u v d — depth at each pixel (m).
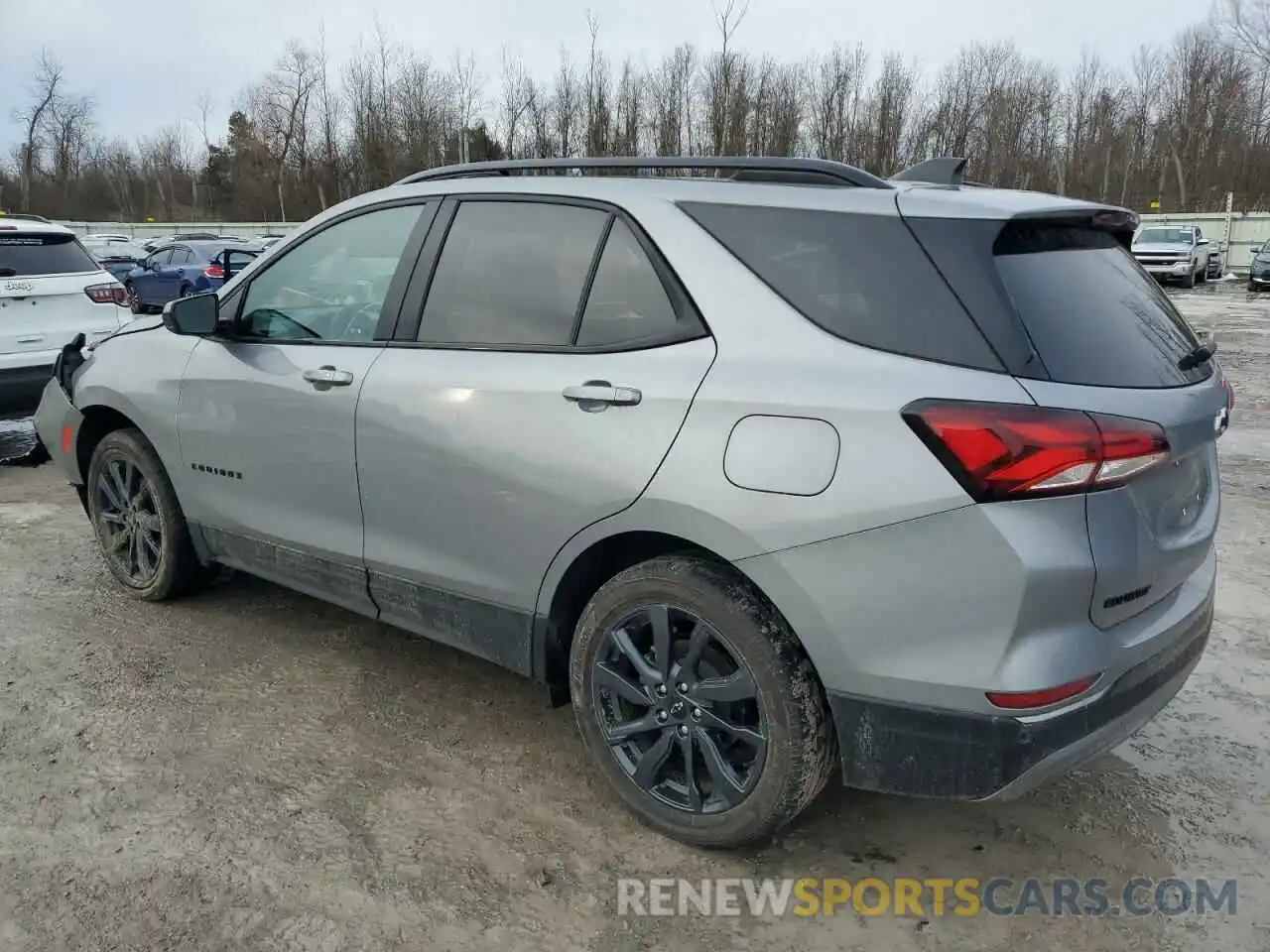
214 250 20.41
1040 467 2.18
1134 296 2.72
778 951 2.46
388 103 45.28
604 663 2.89
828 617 2.41
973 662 2.27
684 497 2.57
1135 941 2.51
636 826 2.92
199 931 2.45
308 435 3.50
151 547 4.43
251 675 3.81
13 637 4.12
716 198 2.77
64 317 7.38
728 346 2.60
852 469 2.34
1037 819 3.01
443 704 3.63
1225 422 2.67
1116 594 2.33
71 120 62.19
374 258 3.49
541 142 39.84
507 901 2.60
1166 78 50.41
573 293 2.94
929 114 44.19
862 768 2.49
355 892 2.61
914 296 2.41
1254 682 3.87
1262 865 2.80
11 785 3.04
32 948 2.39
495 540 3.03
